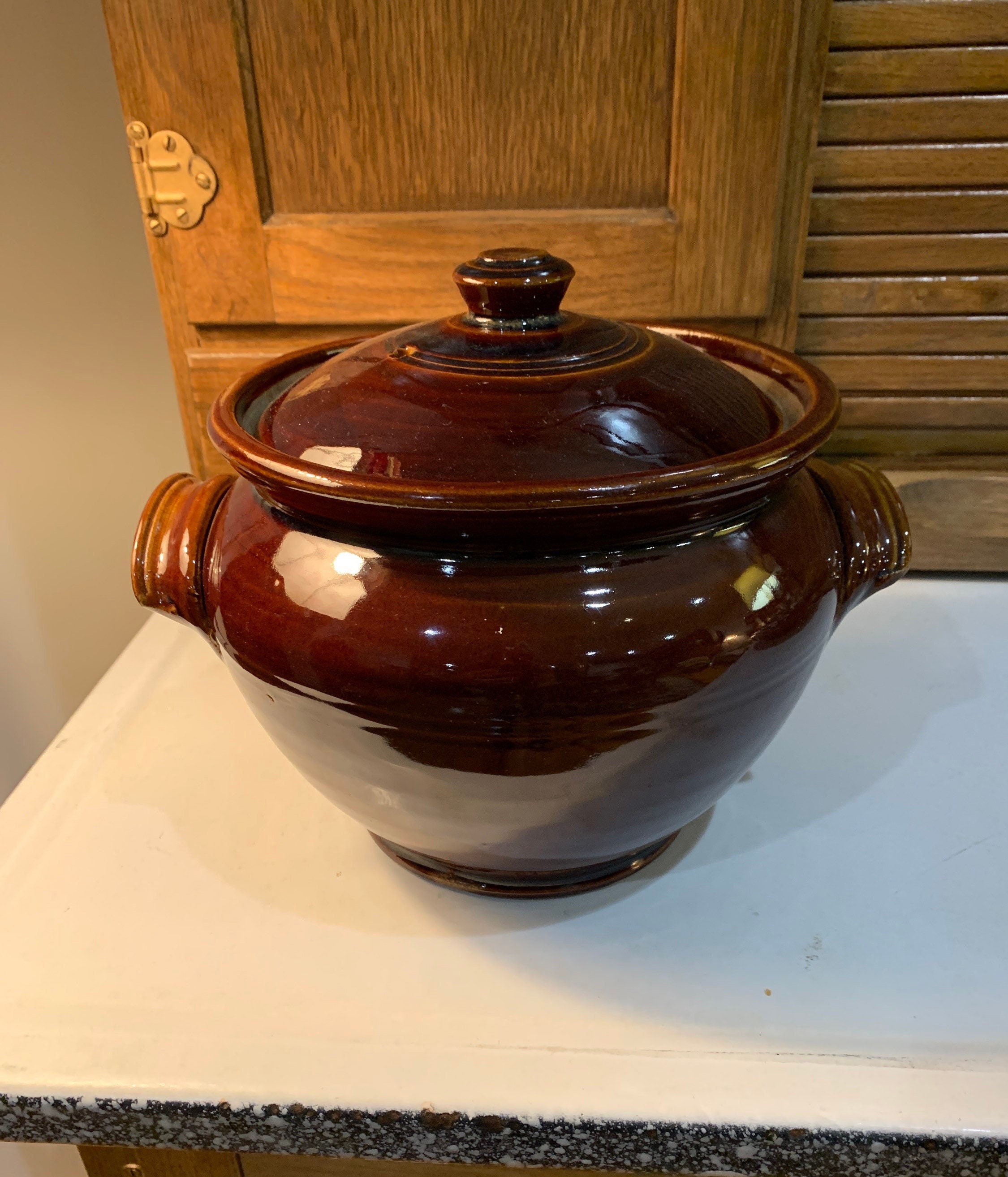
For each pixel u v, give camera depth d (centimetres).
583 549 39
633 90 66
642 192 70
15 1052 45
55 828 59
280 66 66
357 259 72
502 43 65
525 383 43
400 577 39
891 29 65
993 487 81
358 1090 43
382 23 64
